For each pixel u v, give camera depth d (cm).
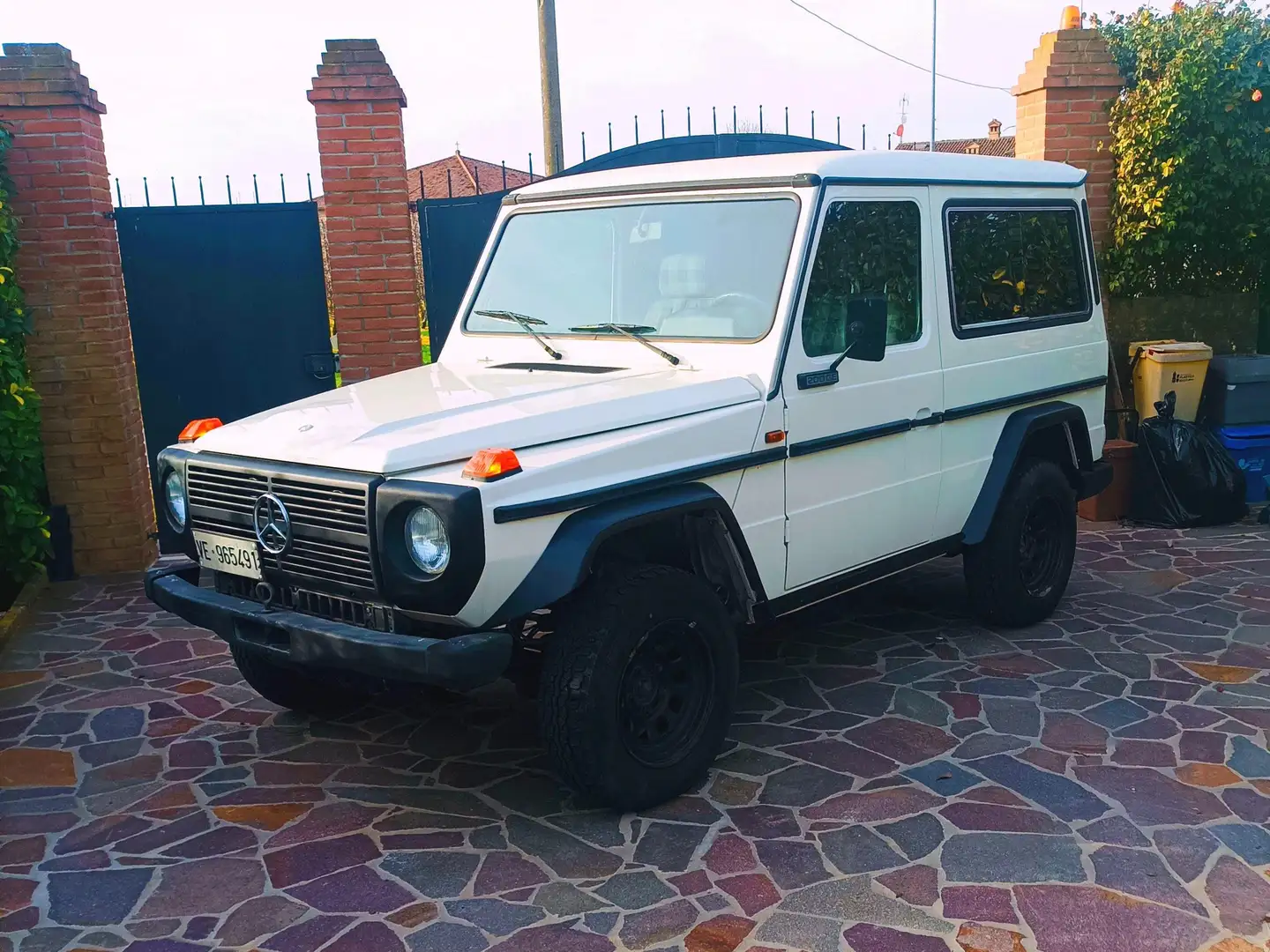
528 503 340
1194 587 618
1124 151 785
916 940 306
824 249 425
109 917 331
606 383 412
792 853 354
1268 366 777
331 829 379
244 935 319
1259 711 452
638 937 312
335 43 695
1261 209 802
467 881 344
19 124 675
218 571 408
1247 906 318
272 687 460
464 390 419
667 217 450
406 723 472
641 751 382
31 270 687
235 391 755
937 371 486
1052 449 585
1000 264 529
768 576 425
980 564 540
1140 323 833
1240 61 759
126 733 468
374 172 711
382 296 725
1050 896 325
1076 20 796
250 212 733
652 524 414
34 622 626
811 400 426
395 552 339
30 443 660
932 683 493
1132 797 384
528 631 404
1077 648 531
